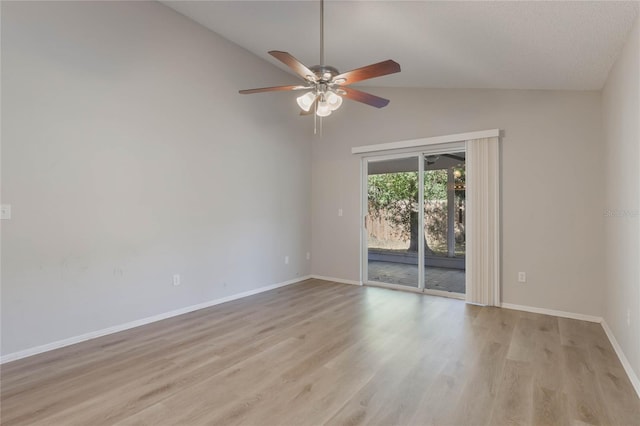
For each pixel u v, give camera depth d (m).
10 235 2.64
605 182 3.41
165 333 3.26
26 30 2.69
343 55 4.00
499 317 3.73
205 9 3.64
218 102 4.30
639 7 2.12
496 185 4.12
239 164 4.59
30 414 1.95
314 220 5.87
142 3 3.48
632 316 2.40
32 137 2.74
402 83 4.66
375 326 3.44
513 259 4.07
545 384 2.29
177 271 3.84
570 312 3.74
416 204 5.00
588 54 2.82
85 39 3.05
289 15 3.31
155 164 3.61
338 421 1.89
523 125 4.02
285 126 5.34
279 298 4.54
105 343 3.01
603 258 3.55
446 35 3.00
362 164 5.38
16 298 2.68
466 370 2.49
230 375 2.42
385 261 5.34
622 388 2.25
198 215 4.07
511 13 2.42
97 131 3.14
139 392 2.19
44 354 2.77
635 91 2.32
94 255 3.13
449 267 4.86
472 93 4.36
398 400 2.09
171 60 3.75
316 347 2.91
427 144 4.66
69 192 2.96
